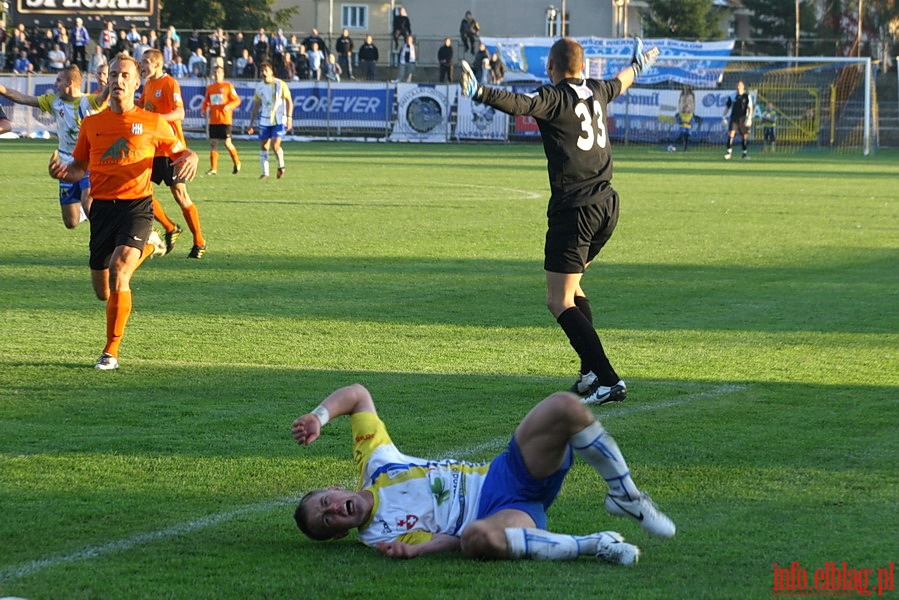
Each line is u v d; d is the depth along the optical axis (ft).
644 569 36.86
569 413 36.70
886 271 111.86
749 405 60.23
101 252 69.41
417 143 372.79
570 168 61.26
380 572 36.40
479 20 521.24
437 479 38.37
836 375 67.62
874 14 492.54
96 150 68.33
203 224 141.49
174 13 478.18
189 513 42.45
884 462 49.37
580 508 43.47
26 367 67.10
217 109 220.64
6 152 279.08
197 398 60.49
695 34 520.42
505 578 35.83
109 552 38.24
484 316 86.12
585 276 106.63
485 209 164.86
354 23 527.40
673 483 46.39
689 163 293.02
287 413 57.47
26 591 34.71
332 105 376.68
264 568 36.83
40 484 45.60
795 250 126.41
